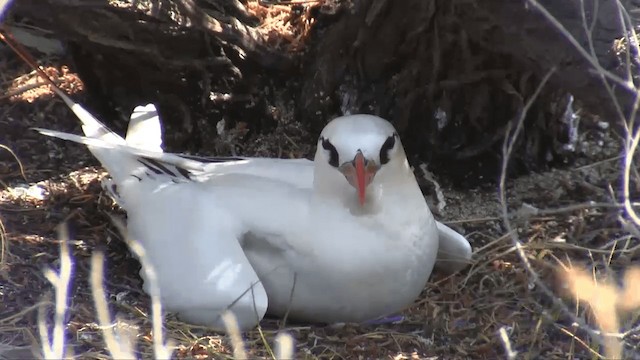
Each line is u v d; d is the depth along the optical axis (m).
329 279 9.43
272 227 9.52
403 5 11.64
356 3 11.92
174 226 9.72
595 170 12.55
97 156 10.77
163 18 11.68
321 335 9.56
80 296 9.84
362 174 8.96
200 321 9.39
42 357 8.52
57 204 11.52
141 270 9.88
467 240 11.29
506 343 8.12
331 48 12.35
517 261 10.96
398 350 9.43
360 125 9.18
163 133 12.75
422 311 10.23
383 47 12.09
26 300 9.67
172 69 12.17
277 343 9.02
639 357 8.95
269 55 12.60
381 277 9.46
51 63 13.98
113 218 10.38
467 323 9.98
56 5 11.24
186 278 9.34
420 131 12.45
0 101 13.27
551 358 9.29
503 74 11.70
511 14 10.40
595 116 13.08
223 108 12.66
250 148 12.77
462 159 12.39
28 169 12.15
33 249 10.56
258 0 13.51
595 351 8.82
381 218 9.36
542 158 12.64
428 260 9.74
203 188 10.04
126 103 12.74
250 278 9.27
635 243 11.13
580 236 11.34
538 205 12.01
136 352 8.89
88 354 8.73
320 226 9.39
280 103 12.88
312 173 10.14
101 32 11.62
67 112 13.12
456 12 11.15
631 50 10.16
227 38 12.22
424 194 12.23
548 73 9.75
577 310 9.47
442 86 12.02
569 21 10.05
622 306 9.45
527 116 12.25
